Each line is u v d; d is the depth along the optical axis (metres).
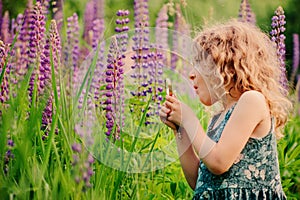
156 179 3.07
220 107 2.76
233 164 2.53
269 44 2.86
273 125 2.62
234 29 2.70
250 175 2.53
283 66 3.75
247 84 2.62
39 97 2.78
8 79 2.77
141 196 2.81
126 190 2.82
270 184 2.57
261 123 2.54
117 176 2.61
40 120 2.64
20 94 2.56
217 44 2.64
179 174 3.29
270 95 2.66
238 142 2.46
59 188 2.42
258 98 2.53
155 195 2.96
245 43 2.67
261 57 2.70
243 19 4.23
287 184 3.64
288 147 3.92
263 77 2.69
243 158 2.53
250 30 2.73
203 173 2.62
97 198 2.43
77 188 2.36
